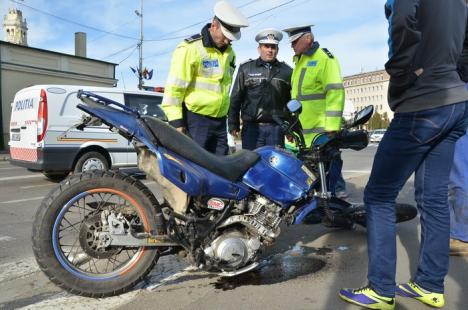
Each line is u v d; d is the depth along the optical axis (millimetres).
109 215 2930
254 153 3270
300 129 3809
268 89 5301
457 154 3773
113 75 22750
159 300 2980
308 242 4367
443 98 2617
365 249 4133
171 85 3854
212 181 3006
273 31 5168
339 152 3791
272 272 3525
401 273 3494
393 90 2730
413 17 2463
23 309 2861
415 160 2768
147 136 2896
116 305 2904
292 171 3361
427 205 2900
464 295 3053
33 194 7480
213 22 3920
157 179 3031
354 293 2918
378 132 41000
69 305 2914
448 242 2869
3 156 15992
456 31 2656
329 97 4930
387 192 2816
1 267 3752
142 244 2953
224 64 4105
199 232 3018
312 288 3205
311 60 5039
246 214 3168
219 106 4168
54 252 2830
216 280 3340
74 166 8391
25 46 18969
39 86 8102
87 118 2965
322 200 3643
